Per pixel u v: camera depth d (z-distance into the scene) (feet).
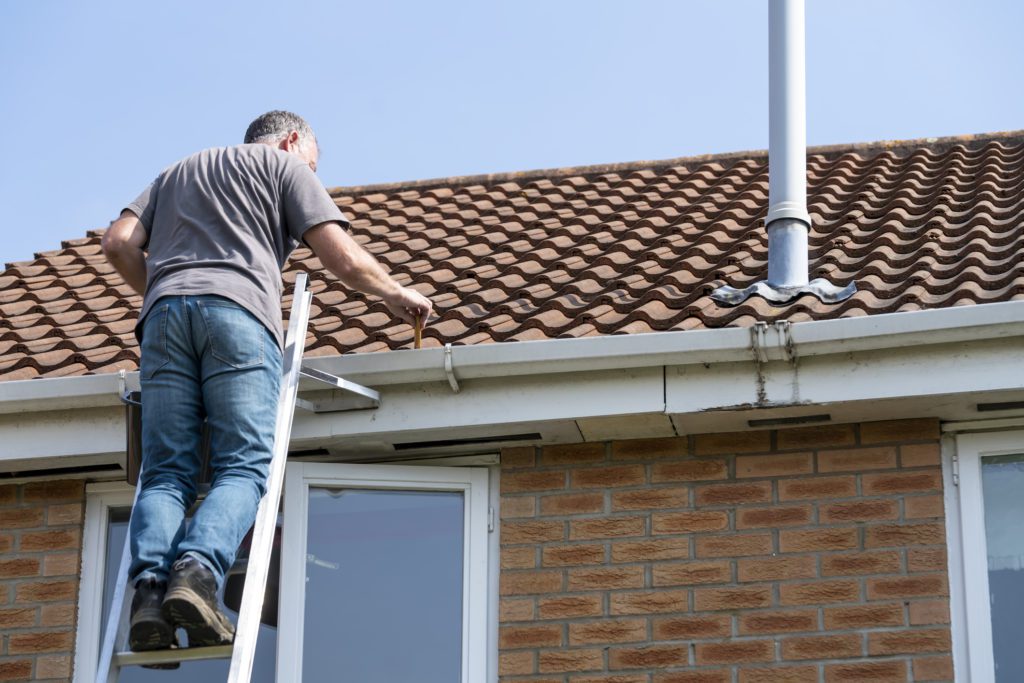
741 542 22.75
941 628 21.74
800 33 26.27
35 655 23.76
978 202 29.01
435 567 23.61
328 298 27.22
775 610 22.31
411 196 36.68
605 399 22.09
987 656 21.59
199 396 18.58
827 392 21.53
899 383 21.35
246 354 18.42
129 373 22.47
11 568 24.30
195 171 19.79
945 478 22.61
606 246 29.25
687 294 24.88
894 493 22.49
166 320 18.48
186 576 16.74
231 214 19.35
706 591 22.61
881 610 21.99
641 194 34.19
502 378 22.31
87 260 32.55
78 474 24.39
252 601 17.43
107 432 23.15
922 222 28.27
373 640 23.17
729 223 29.91
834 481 22.75
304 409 22.54
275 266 19.35
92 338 26.25
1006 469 22.63
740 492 23.00
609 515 23.25
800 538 22.59
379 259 30.09
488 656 22.98
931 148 35.78
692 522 22.98
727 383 21.84
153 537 17.43
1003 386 20.99
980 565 22.07
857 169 34.58
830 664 21.86
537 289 26.14
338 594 23.38
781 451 23.08
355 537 23.72
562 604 22.91
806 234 24.80
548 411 22.20
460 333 24.06
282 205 19.80
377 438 22.84
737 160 36.86
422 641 23.20
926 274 23.99
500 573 23.26
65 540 24.31
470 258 29.45
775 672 22.00
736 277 25.44
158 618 16.76
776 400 21.66
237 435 18.16
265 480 18.30
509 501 23.56
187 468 18.48
